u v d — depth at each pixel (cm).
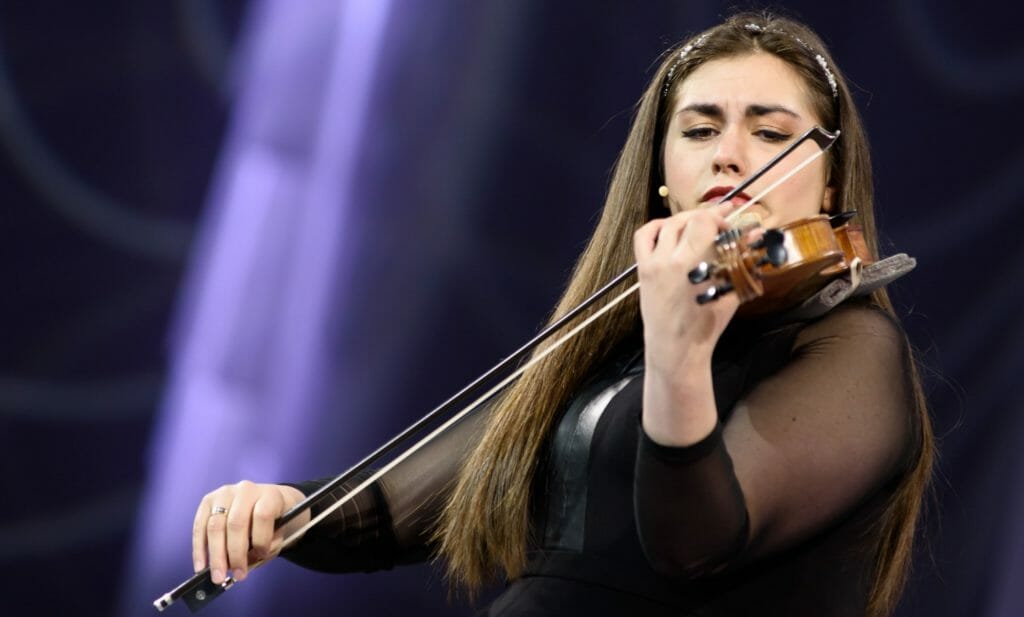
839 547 627
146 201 1933
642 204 748
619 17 1916
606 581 618
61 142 1909
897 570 695
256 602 1909
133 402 1922
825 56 732
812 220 607
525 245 1953
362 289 1961
